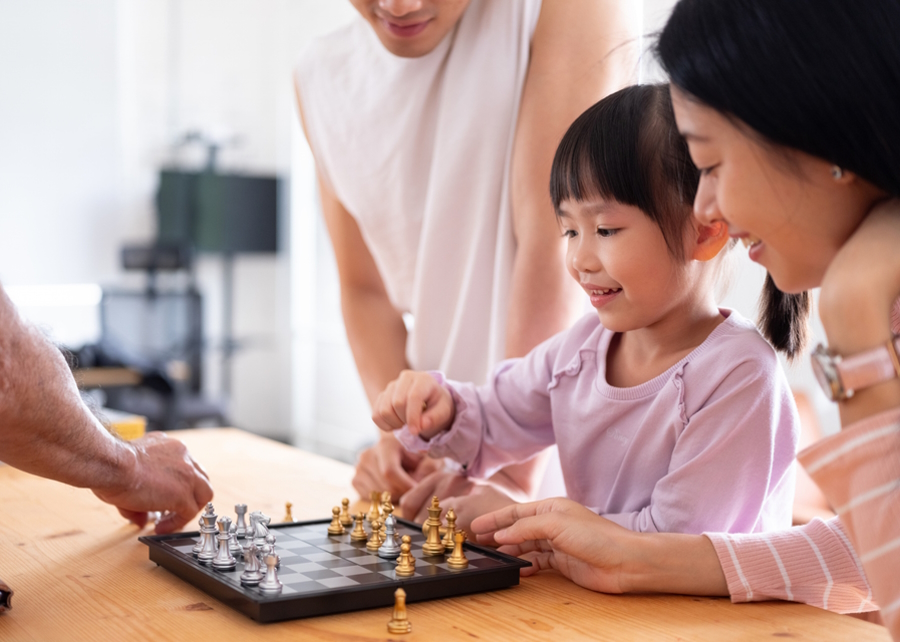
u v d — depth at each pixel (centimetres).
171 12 545
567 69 123
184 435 157
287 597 68
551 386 108
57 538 94
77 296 526
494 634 67
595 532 79
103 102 529
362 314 155
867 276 62
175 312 520
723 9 64
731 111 63
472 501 100
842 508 63
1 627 68
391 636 66
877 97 60
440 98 135
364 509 110
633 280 90
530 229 125
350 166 144
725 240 90
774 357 91
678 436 92
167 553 81
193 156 556
